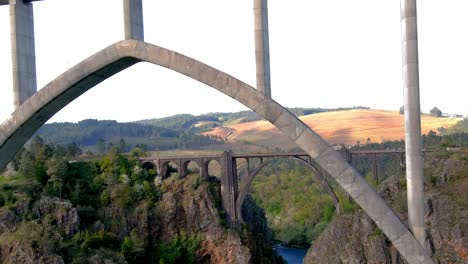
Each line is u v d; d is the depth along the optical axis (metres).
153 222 62.41
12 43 16.59
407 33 13.55
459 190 52.94
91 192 63.09
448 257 47.53
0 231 52.72
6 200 56.00
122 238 59.84
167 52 14.38
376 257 53.16
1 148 16.78
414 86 13.66
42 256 49.66
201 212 62.50
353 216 61.09
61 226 55.38
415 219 13.78
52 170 60.78
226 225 62.59
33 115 16.02
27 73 16.86
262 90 14.15
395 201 54.47
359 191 13.27
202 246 61.31
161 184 65.69
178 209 63.06
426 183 56.78
